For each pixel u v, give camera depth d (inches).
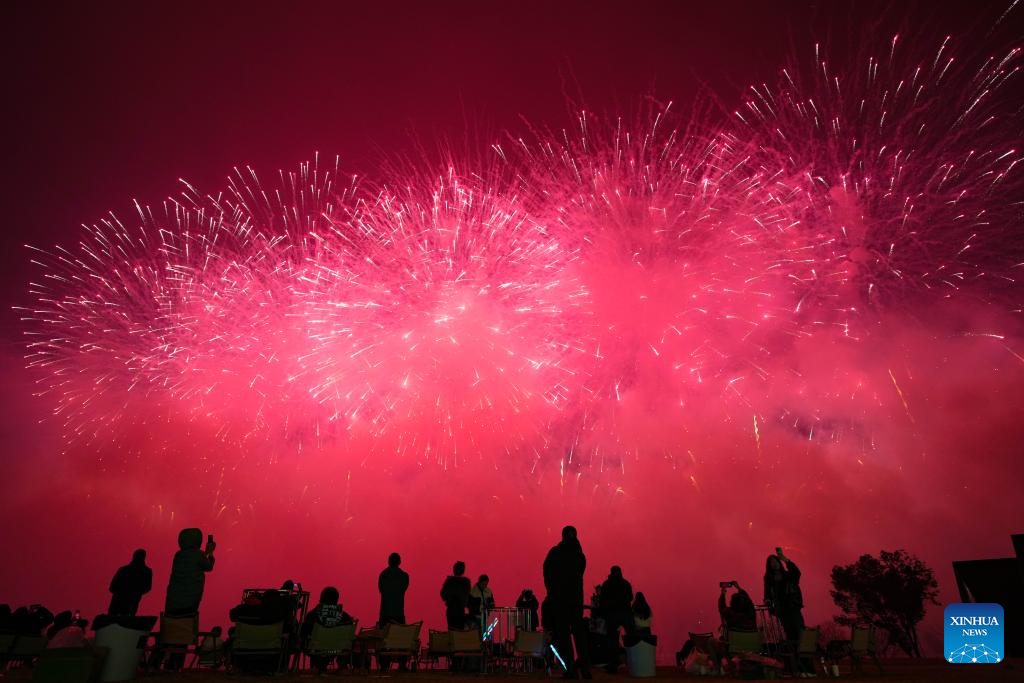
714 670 424.2
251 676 346.0
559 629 348.8
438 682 331.3
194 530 387.9
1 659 400.5
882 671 415.5
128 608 385.1
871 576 846.5
